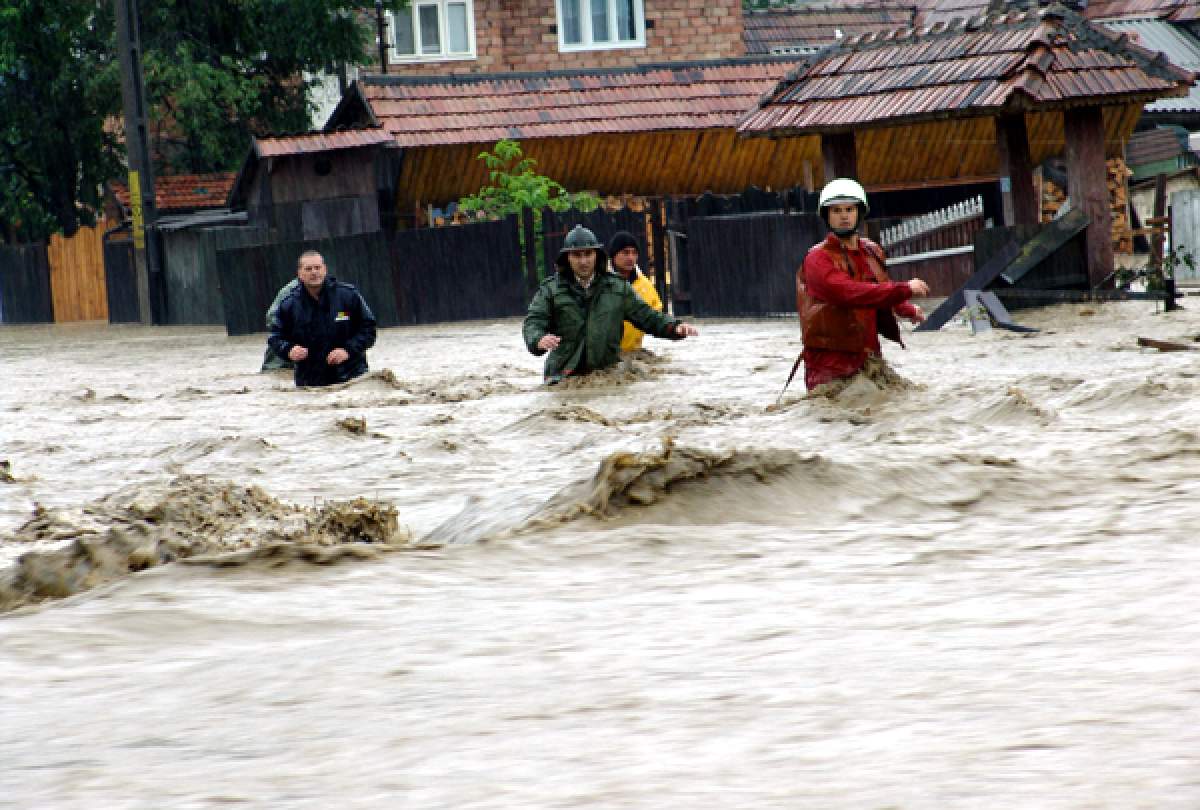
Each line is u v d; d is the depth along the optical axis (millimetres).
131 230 55875
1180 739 2529
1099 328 22531
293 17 55219
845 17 64812
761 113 30781
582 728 2900
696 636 3850
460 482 9727
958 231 36906
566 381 16953
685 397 15125
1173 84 26422
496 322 37656
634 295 17344
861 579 4680
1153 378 11992
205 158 58812
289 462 11039
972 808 2223
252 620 4297
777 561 5051
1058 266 26062
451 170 45406
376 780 2586
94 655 3941
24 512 9297
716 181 47469
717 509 5918
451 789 2506
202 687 3465
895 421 10523
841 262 13078
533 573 4945
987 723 2746
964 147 44344
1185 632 3471
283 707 3236
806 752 2621
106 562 5906
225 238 46031
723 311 33969
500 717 3021
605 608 4324
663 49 56000
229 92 54375
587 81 46781
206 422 14906
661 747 2713
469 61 55406
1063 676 3086
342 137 44250
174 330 44844
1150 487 6398
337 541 6957
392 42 55562
